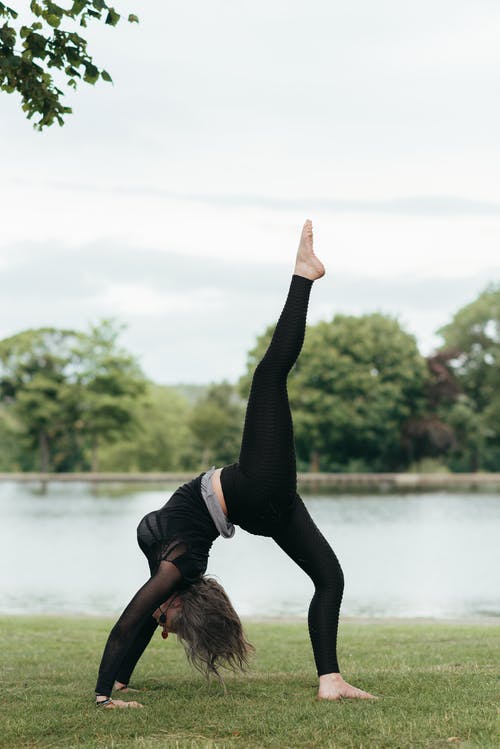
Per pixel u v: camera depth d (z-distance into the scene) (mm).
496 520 29016
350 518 29766
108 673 4766
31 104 6922
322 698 4828
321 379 63406
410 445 63469
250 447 4730
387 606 13156
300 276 4840
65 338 63906
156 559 4777
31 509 33781
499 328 67688
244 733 4191
